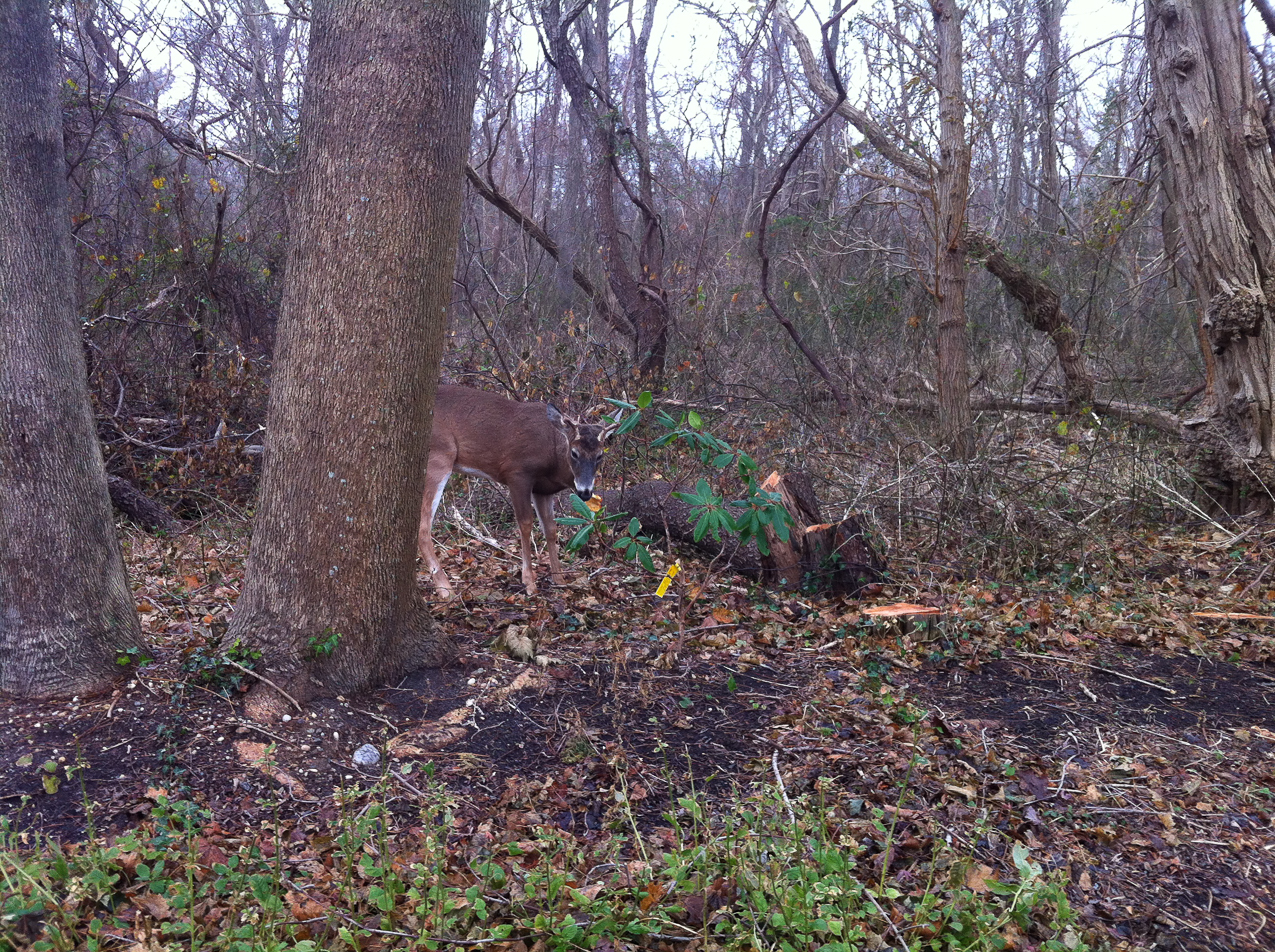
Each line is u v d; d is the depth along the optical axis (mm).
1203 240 8375
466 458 6141
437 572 5910
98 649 4137
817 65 11203
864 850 3385
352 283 3965
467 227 12984
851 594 6301
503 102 14344
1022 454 9383
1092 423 9828
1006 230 15852
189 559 6543
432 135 3963
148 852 3023
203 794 3605
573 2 13312
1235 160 8172
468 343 10812
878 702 4676
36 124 3898
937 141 9758
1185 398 10641
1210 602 6320
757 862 3148
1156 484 8367
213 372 9289
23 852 3113
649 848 3434
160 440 8758
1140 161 11609
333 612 4188
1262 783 4062
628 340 12656
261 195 12094
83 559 4102
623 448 8156
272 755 3844
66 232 4070
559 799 3738
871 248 12805
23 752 3725
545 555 6895
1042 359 12805
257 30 14539
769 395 11125
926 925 2912
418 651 4586
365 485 4133
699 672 4945
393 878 3004
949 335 9617
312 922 2900
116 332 9438
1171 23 8344
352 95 3877
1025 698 4871
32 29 3867
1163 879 3410
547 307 13289
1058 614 6016
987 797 3861
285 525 4156
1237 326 8172
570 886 3121
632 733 4277
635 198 12328
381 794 3670
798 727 4387
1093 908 3229
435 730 4145
